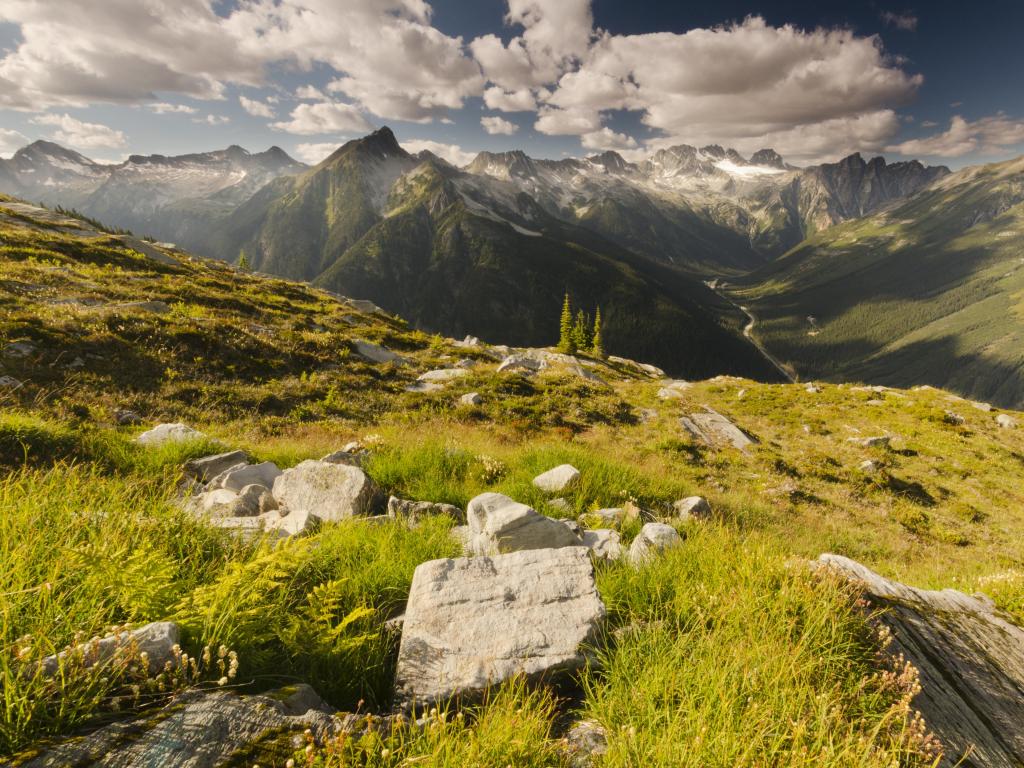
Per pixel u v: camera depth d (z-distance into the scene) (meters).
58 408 14.24
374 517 6.51
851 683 3.17
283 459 11.03
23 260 30.14
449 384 27.97
